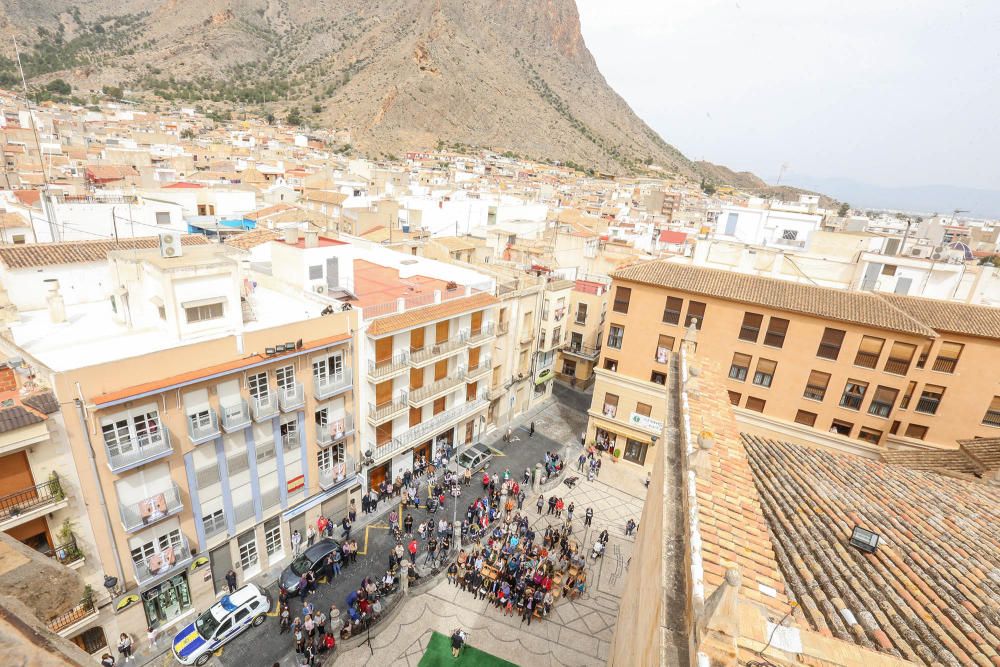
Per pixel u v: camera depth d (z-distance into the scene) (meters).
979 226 107.06
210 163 97.44
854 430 31.84
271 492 25.70
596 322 52.28
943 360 30.30
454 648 22.62
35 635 2.30
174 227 44.31
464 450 37.78
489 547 28.89
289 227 31.06
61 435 17.81
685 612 7.28
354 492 30.77
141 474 20.33
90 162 75.62
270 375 24.08
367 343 29.02
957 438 30.44
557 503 32.91
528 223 69.31
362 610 23.69
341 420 28.16
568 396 52.38
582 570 27.36
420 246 51.56
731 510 9.57
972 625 8.60
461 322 35.28
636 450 39.75
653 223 93.75
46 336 22.91
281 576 25.28
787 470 15.48
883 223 88.94
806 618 8.41
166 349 20.14
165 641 22.08
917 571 10.20
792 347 32.59
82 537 18.97
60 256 26.89
